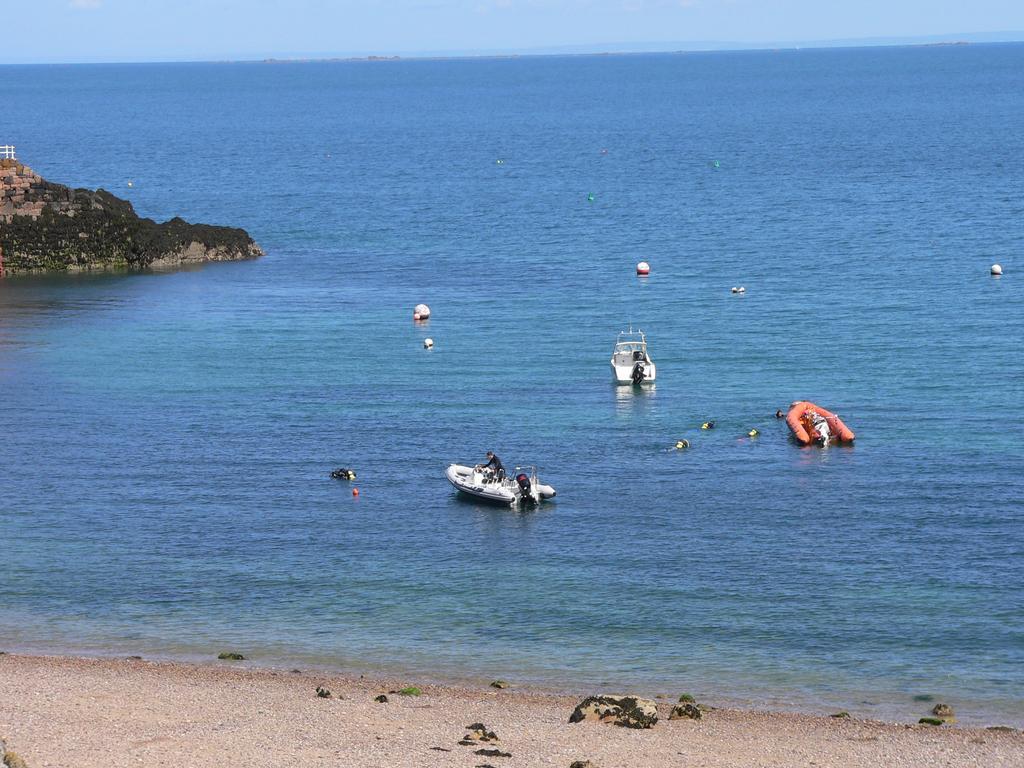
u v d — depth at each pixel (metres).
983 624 47.31
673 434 71.19
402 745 35.09
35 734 35.22
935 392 77.94
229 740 35.12
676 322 99.38
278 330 98.50
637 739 36.41
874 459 66.06
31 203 127.81
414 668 44.03
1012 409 73.88
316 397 79.25
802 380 81.56
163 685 41.16
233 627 47.62
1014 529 56.19
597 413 75.44
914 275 115.94
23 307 108.50
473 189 196.00
